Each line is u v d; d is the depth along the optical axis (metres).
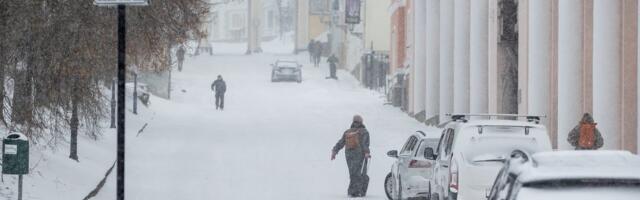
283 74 121.31
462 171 27.44
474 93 65.81
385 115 87.81
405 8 96.06
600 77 44.50
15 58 34.78
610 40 44.28
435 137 34.38
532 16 53.88
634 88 44.34
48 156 38.84
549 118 53.47
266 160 52.28
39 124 36.81
